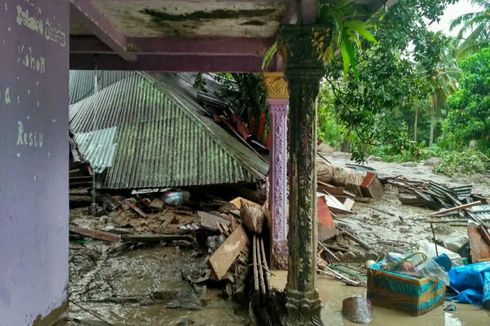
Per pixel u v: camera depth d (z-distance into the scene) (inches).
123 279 277.1
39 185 115.8
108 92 615.8
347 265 315.9
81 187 463.2
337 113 406.6
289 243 184.7
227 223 330.6
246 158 490.6
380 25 339.9
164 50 247.4
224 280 257.6
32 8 111.3
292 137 180.1
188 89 634.2
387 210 520.1
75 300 238.8
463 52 839.1
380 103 370.6
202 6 189.8
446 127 887.7
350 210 502.9
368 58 364.2
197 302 235.1
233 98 617.0
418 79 381.7
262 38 248.4
